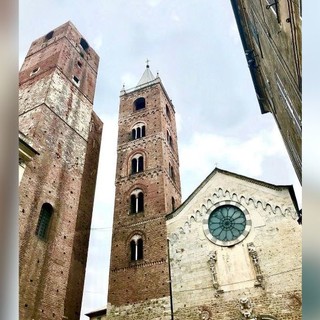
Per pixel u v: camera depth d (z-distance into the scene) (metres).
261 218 26.11
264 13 16.36
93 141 39.06
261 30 18.78
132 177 36.38
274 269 23.53
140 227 31.64
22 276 21.33
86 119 34.66
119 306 27.39
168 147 39.75
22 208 23.02
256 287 23.27
